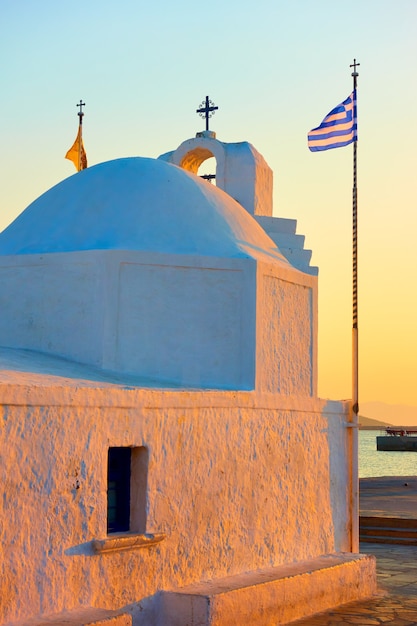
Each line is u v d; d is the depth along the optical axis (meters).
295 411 17.28
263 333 16.86
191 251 16.56
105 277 15.66
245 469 15.80
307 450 17.58
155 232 16.69
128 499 13.95
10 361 14.51
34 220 17.61
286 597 15.35
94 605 12.80
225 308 16.50
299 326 18.05
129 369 15.66
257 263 16.70
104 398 13.15
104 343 15.52
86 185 17.64
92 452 12.93
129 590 13.39
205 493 14.89
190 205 17.42
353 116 21.03
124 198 17.17
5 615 11.55
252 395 16.05
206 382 16.19
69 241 16.69
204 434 14.94
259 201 20.67
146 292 15.92
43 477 12.21
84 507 12.77
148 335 15.86
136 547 13.48
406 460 107.88
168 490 14.17
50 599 12.16
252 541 15.88
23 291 16.55
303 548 17.27
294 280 17.91
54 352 16.06
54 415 12.41
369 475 74.69
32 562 11.98
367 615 16.00
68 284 16.06
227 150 20.83
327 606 16.45
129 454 14.00
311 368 18.36
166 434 14.20
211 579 14.91
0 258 16.81
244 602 14.32
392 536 24.61
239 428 15.72
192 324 16.22
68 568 12.45
